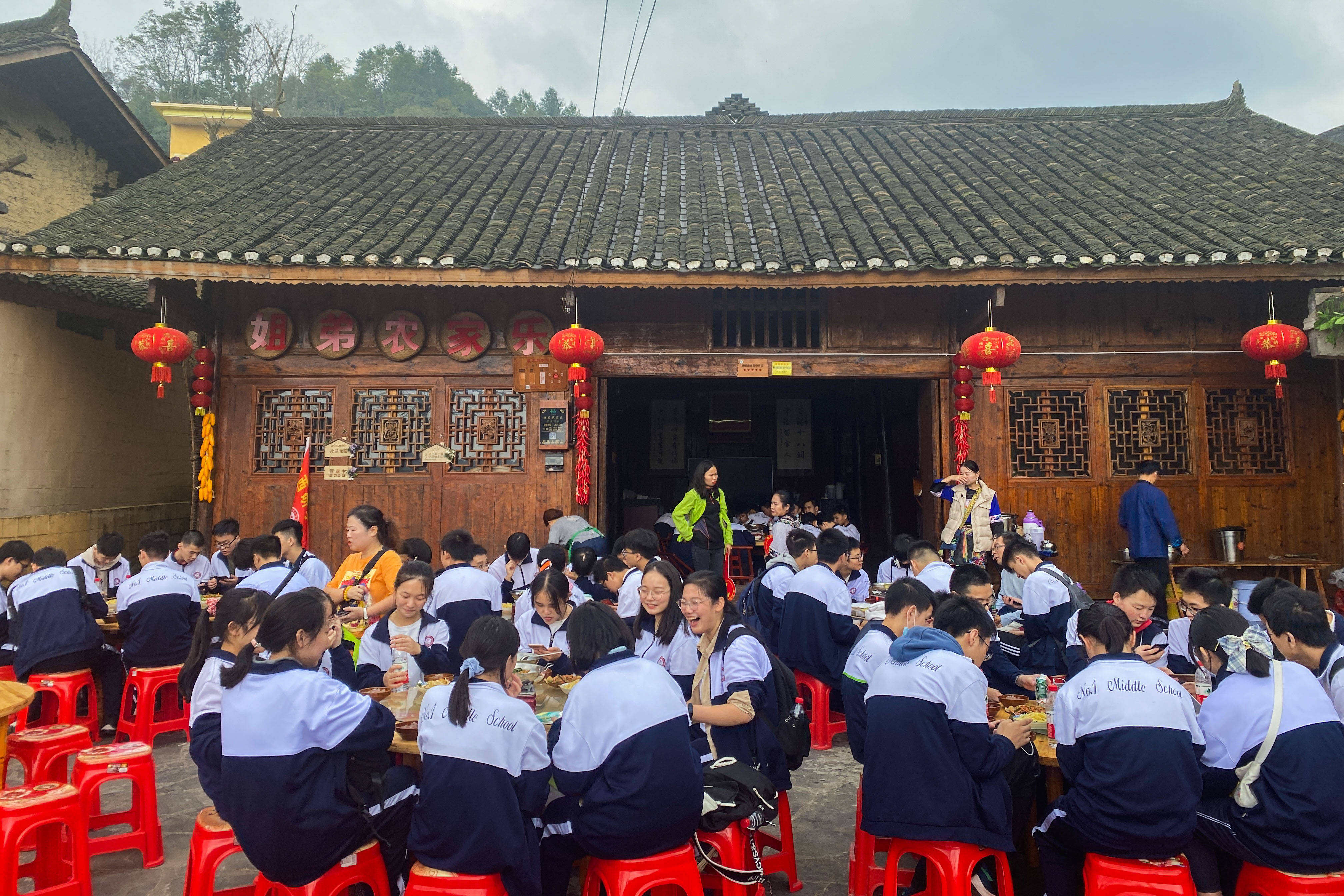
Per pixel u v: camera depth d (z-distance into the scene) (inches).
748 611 244.4
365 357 326.0
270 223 311.3
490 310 326.6
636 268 282.7
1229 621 122.6
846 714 140.1
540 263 283.0
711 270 282.2
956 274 280.8
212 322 325.1
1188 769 110.5
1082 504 319.0
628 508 488.1
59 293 344.2
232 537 286.0
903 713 119.9
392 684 159.9
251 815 108.3
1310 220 296.0
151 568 218.7
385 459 323.3
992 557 283.9
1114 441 321.1
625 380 499.8
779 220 321.4
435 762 109.4
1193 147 399.2
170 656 217.6
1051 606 183.6
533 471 322.3
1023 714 147.2
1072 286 321.7
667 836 111.9
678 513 297.4
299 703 110.6
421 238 300.7
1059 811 120.8
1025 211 324.2
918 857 151.7
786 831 144.9
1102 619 121.9
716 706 136.5
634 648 149.0
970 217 317.4
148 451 419.2
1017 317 323.0
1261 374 318.7
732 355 323.6
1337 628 166.2
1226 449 319.3
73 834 137.0
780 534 332.2
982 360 280.1
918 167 389.4
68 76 380.5
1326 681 128.8
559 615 189.6
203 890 125.6
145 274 281.0
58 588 211.2
